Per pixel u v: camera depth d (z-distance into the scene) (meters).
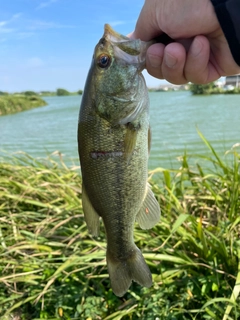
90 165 0.24
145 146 0.24
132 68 0.24
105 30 0.24
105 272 0.40
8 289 0.40
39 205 0.50
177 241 0.41
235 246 0.39
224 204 0.49
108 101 0.23
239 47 0.24
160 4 0.25
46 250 0.43
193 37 0.25
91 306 0.36
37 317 0.37
